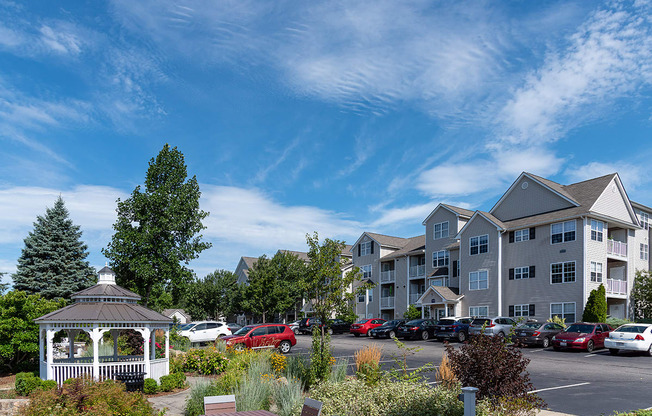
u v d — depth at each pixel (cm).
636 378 1723
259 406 1139
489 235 3859
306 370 1473
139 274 2312
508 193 3925
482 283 3853
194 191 2506
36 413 905
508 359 968
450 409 913
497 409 879
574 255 3319
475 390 744
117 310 1575
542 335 2798
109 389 986
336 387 1094
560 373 1845
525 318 3525
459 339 3200
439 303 4031
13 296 1916
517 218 3838
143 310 1645
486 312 3794
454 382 1119
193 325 3322
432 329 3494
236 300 5622
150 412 993
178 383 1562
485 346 995
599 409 1217
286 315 5950
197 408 1157
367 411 972
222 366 1862
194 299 5738
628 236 3697
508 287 3703
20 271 3119
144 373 1488
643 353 2447
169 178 2438
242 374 1313
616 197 3619
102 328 1516
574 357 2345
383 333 3700
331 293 1502
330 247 1547
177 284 2419
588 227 3312
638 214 3950
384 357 2336
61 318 1488
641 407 1239
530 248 3600
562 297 3344
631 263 3700
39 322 1530
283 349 2598
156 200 2364
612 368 1975
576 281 3278
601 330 2661
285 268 5291
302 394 1265
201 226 2483
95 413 884
